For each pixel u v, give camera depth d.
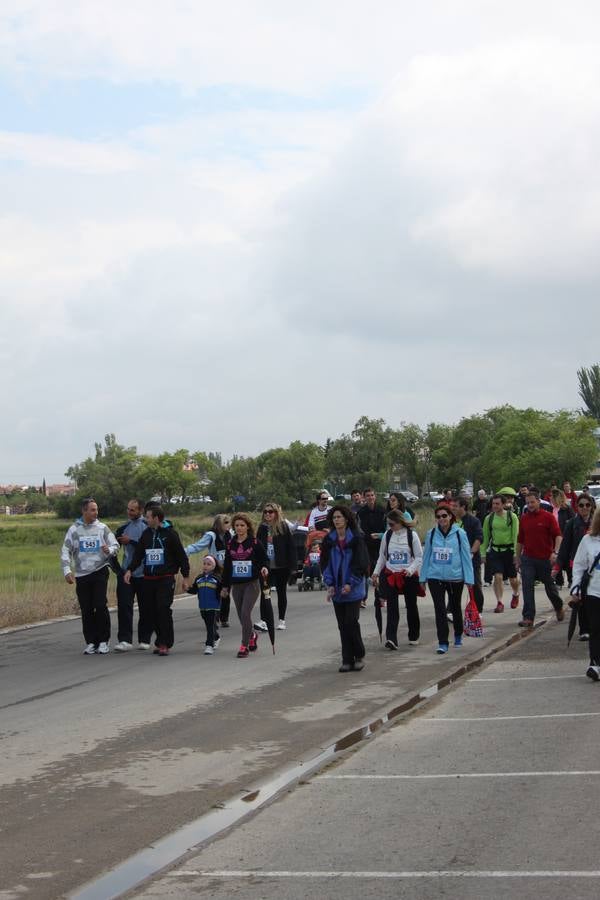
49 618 20.59
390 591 14.64
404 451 131.38
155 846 6.36
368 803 7.08
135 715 10.42
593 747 8.34
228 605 18.08
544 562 16.30
